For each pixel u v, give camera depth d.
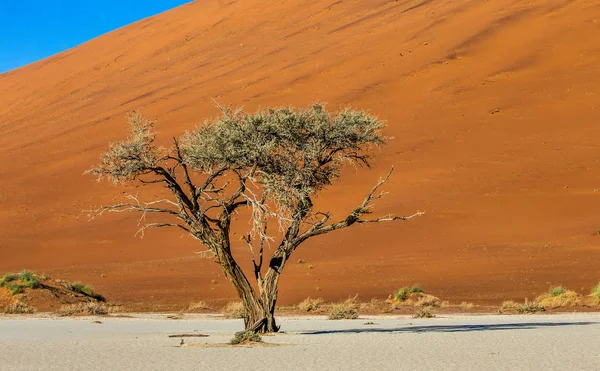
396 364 13.30
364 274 41.28
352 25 113.19
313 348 16.08
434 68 87.81
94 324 25.55
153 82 112.50
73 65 139.88
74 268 48.94
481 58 89.00
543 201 56.31
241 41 122.88
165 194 68.69
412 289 33.91
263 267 44.78
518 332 19.75
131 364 13.61
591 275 37.81
